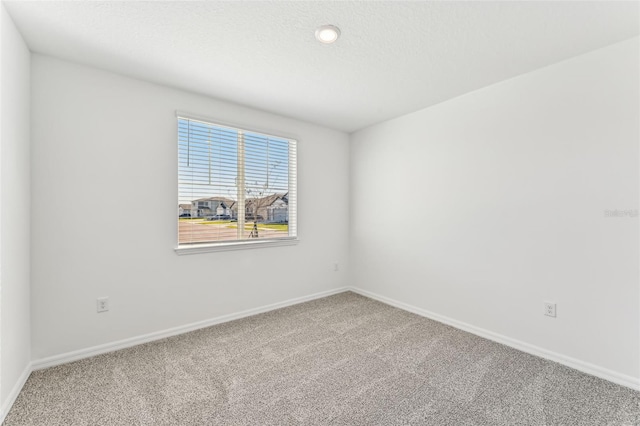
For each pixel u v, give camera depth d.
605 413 1.51
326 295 3.60
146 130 2.31
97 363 2.00
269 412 1.52
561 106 2.00
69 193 2.01
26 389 1.69
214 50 1.88
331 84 2.38
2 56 1.45
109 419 1.46
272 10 1.50
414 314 2.97
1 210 1.44
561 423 1.44
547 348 2.08
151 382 1.78
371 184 3.51
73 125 2.02
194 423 1.44
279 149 3.20
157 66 2.08
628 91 1.74
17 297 1.66
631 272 1.74
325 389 1.72
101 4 1.44
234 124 2.79
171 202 2.44
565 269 2.00
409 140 3.06
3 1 1.42
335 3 1.45
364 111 3.01
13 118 1.59
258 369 1.93
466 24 1.61
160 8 1.48
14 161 1.61
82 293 2.06
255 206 3.03
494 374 1.88
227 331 2.54
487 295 2.42
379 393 1.68
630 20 1.56
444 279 2.75
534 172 2.13
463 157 2.58
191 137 2.57
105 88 2.14
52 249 1.95
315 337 2.43
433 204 2.84
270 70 2.15
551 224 2.05
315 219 3.48
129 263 2.25
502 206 2.32
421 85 2.39
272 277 3.10
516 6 1.46
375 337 2.43
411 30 1.67
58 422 1.44
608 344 1.82
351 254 3.81
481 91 2.45
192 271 2.56
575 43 1.79
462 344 2.30
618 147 1.78
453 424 1.44
